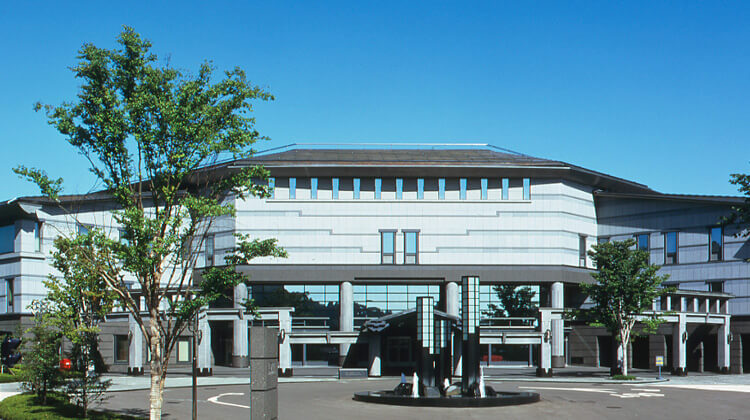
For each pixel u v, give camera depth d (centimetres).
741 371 5756
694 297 5591
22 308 5928
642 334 5956
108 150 2208
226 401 3353
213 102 2297
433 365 3491
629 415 2873
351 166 6178
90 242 2197
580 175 6456
